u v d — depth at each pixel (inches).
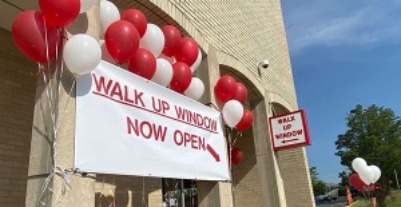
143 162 156.9
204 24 288.5
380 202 1128.8
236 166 422.9
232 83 241.1
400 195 1491.1
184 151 187.5
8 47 219.5
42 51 119.0
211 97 245.0
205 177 202.2
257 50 392.5
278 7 528.7
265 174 347.9
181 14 250.4
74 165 125.1
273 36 467.8
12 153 207.0
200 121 209.2
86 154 130.2
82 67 122.9
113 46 141.6
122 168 144.8
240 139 428.1
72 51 120.6
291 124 348.2
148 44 168.1
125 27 141.1
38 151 123.3
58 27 125.2
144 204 250.1
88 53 121.6
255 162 414.9
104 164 136.9
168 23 241.3
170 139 178.4
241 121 240.1
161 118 174.2
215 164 215.3
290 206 470.9
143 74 162.4
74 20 131.9
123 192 241.4
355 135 1536.7
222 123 235.5
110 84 147.3
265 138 357.4
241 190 412.5
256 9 425.4
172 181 376.2
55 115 122.6
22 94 220.8
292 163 484.4
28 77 227.0
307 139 336.5
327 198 2293.3
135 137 155.4
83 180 128.0
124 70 155.1
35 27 116.6
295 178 478.0
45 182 117.0
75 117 129.6
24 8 194.1
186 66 192.7
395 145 1450.5
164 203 364.5
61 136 123.5
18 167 208.4
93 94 138.6
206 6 297.4
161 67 174.9
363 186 462.9
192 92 207.8
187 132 193.6
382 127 1480.1
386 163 1421.0
